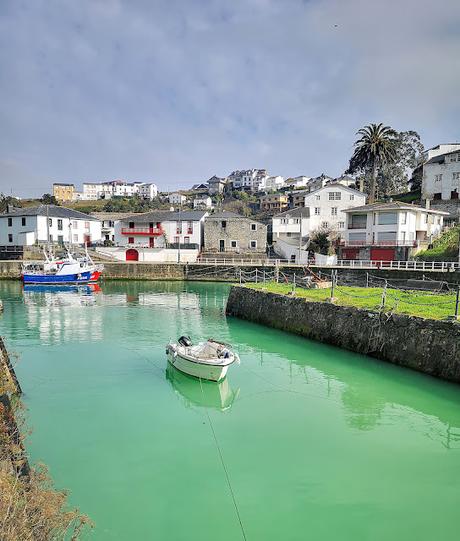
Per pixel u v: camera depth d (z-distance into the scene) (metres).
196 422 12.54
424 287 28.73
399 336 17.12
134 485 9.31
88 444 11.11
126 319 28.95
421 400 14.08
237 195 139.38
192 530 7.91
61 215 68.00
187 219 67.25
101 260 61.16
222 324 27.06
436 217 55.47
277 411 13.42
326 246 58.94
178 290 45.91
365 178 87.38
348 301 21.69
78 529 6.97
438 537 7.73
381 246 48.94
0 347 14.02
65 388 15.30
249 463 10.27
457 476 9.73
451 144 73.06
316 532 7.86
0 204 106.00
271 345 21.25
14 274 53.12
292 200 111.62
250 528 7.98
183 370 16.20
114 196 154.12
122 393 14.90
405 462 10.34
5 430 8.09
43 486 8.32
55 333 24.41
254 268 51.91
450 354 15.07
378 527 8.02
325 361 18.44
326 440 11.42
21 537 5.34
